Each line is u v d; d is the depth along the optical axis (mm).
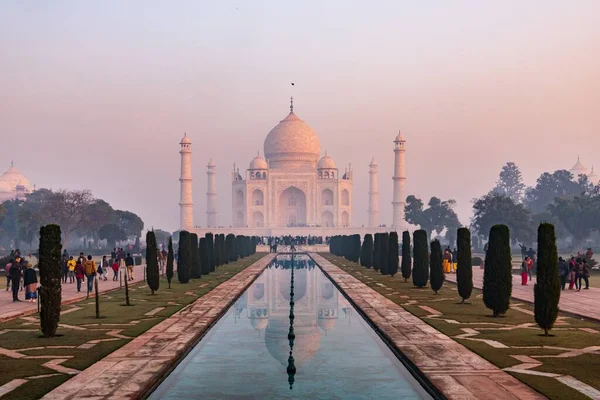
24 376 23547
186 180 177125
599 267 80000
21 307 43250
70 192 162500
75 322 36812
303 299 52688
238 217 194250
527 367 24672
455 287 58750
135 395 21031
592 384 22094
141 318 38531
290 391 23078
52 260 31828
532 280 67125
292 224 198625
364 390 23203
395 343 29828
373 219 197625
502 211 142375
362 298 49250
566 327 34375
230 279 68688
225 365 27250
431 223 186500
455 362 25594
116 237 168000
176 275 77562
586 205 145125
